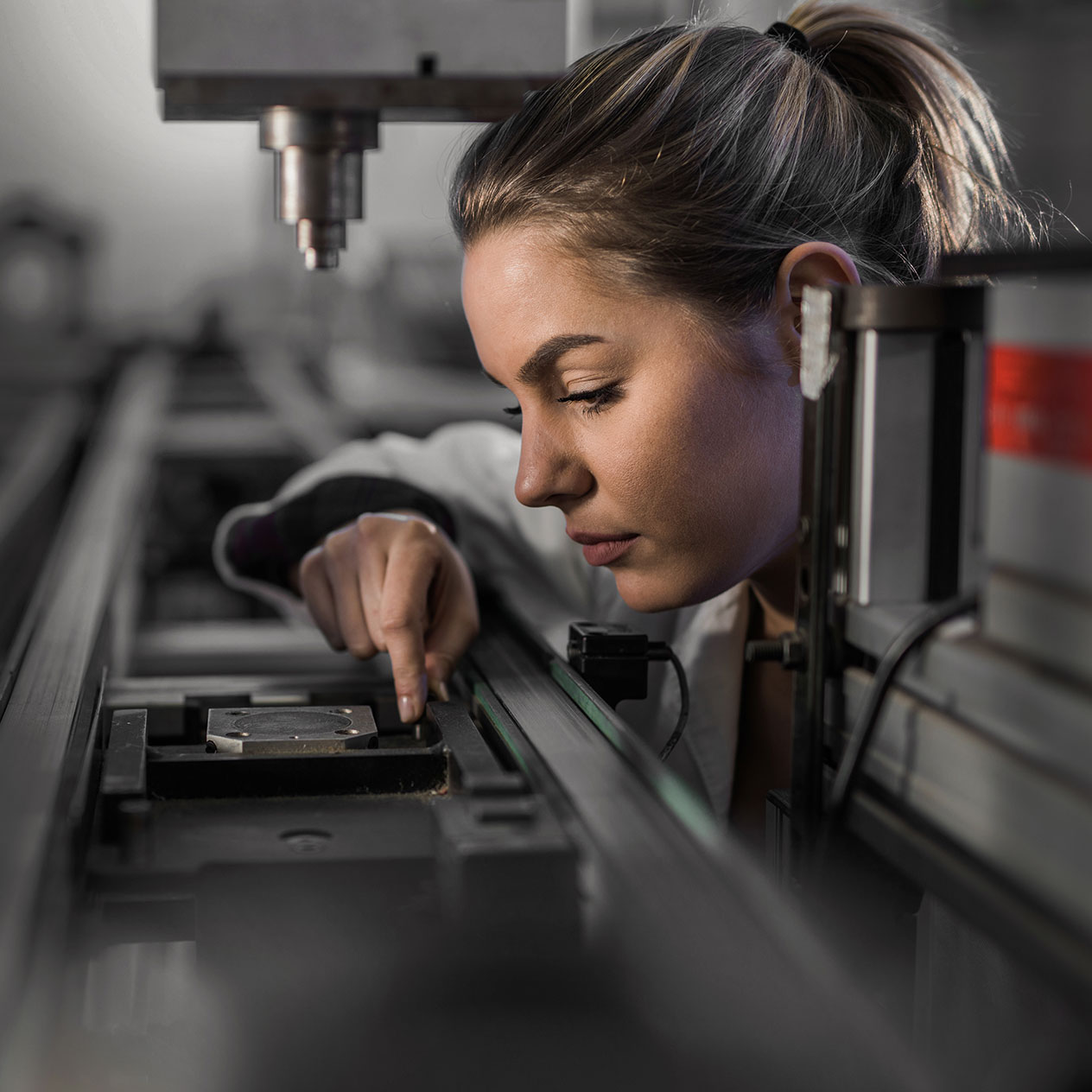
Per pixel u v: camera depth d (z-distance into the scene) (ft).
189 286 27.04
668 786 1.74
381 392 14.05
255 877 1.54
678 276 2.40
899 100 3.03
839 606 1.75
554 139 2.47
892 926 1.73
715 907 1.42
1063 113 12.53
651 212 2.40
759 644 1.81
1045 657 1.28
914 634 1.52
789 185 2.58
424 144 17.30
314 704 2.72
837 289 1.68
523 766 1.88
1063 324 1.25
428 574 2.82
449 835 1.51
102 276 27.68
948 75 3.18
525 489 2.58
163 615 7.22
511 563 3.80
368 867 1.56
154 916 1.50
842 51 3.04
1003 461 1.38
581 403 2.50
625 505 2.53
